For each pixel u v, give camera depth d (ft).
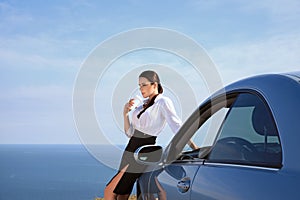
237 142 8.63
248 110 8.63
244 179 7.47
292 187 6.38
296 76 8.21
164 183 10.69
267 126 7.86
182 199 9.38
